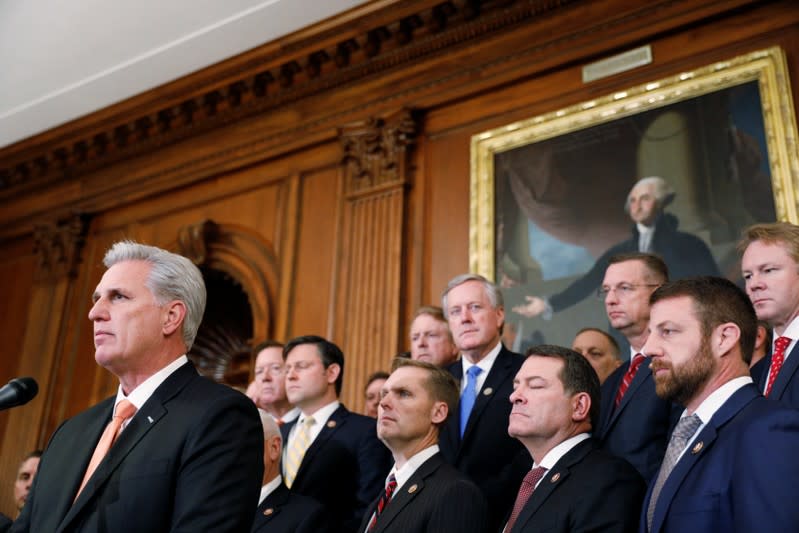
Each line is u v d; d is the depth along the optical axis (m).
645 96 5.39
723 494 1.84
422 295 5.91
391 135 6.45
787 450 1.76
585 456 2.48
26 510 2.02
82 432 2.09
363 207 6.39
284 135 7.21
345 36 6.78
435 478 2.66
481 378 3.39
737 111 5.01
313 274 6.54
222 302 7.81
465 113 6.28
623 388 2.96
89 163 8.48
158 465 1.83
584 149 5.55
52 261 8.31
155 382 2.04
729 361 2.08
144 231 7.90
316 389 3.62
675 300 2.18
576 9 5.89
